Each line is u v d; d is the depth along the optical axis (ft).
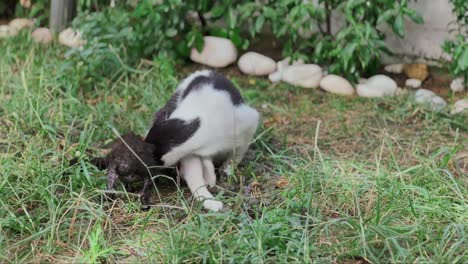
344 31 26.20
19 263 15.71
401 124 24.39
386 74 28.48
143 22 27.45
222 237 16.58
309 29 27.32
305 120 24.58
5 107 23.20
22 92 24.08
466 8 25.55
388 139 22.50
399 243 16.78
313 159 21.13
